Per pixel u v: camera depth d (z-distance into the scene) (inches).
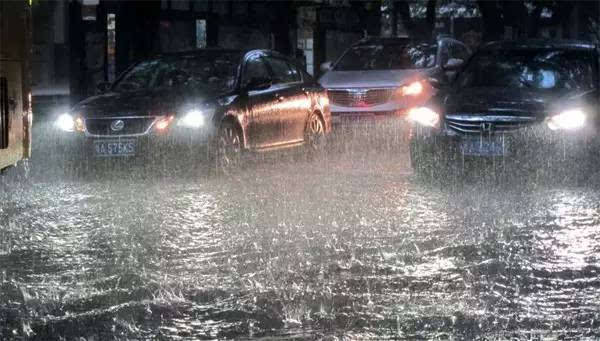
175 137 797.9
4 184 772.6
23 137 577.0
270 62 925.2
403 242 532.7
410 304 403.2
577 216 615.2
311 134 957.8
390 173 844.6
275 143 899.4
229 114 829.2
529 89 807.1
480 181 766.5
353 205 663.1
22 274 459.8
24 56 575.8
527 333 362.0
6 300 410.6
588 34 2493.8
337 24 1779.0
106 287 433.1
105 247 524.4
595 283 440.5
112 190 741.9
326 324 374.6
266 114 880.9
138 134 803.4
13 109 553.0
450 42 1253.1
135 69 900.6
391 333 362.3
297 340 354.3
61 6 2364.7
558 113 753.0
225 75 869.8
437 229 571.8
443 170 774.5
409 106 1106.1
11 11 550.6
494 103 764.0
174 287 432.8
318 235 554.6
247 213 631.8
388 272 461.7
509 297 415.2
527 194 708.7
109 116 807.7
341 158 971.9
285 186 764.0
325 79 1139.3
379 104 1107.9
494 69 845.8
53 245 531.2
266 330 367.2
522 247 519.8
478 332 362.9
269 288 430.9
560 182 758.5
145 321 379.6
